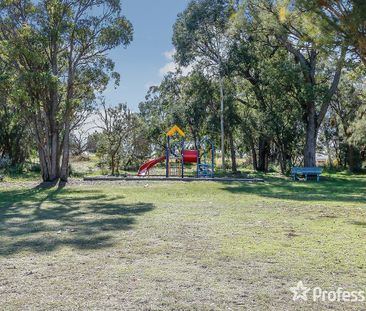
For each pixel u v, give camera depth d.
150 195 14.57
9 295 4.13
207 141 33.66
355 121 35.00
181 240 6.55
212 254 5.64
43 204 12.20
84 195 14.84
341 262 5.21
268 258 5.42
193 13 29.83
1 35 21.34
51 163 22.28
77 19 22.00
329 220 8.52
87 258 5.50
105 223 8.32
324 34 10.98
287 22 13.81
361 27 10.35
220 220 8.55
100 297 4.05
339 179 25.11
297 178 25.05
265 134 30.66
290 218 8.80
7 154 35.94
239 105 34.44
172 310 3.74
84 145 40.47
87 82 23.59
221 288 4.30
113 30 21.98
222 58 31.03
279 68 26.47
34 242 6.52
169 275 4.72
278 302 3.91
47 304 3.88
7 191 16.89
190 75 34.62
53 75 20.36
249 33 26.42
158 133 40.94
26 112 21.06
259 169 37.22
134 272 4.84
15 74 21.41
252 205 11.23
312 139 28.08
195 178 22.30
